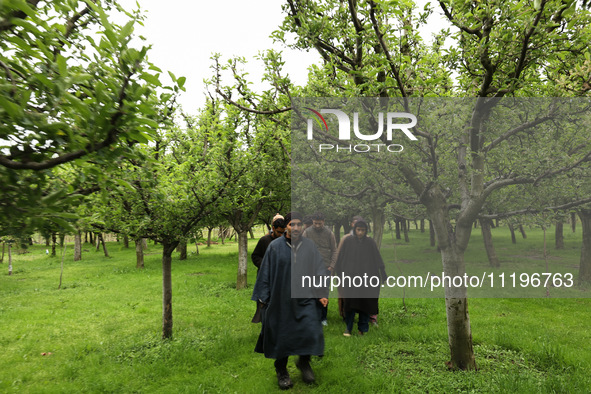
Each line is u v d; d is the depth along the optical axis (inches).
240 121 342.3
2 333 253.0
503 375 155.5
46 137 64.1
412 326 236.7
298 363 167.9
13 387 163.9
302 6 166.1
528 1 143.6
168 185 200.8
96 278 530.3
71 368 182.7
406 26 148.0
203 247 1163.3
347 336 218.2
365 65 179.5
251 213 451.5
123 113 67.1
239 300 346.3
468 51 167.2
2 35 64.2
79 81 62.4
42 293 416.8
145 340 226.5
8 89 60.9
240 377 170.4
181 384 163.5
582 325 238.5
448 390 148.9
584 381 148.8
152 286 441.4
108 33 65.0
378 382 155.9
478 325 239.0
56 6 73.9
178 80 74.8
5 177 65.3
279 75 189.0
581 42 147.3
